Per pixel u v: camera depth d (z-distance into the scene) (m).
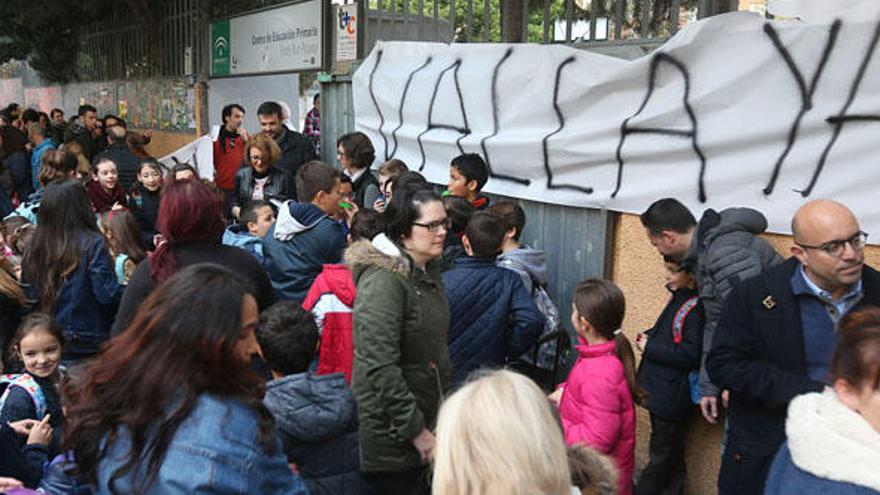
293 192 5.97
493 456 1.35
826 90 2.97
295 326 2.47
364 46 6.34
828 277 2.28
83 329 3.71
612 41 3.98
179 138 12.27
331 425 2.33
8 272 3.73
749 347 2.51
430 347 2.74
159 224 2.78
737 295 2.56
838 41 2.92
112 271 3.75
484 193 4.79
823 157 2.99
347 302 3.13
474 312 3.15
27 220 5.00
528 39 4.60
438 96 5.13
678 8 3.78
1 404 2.98
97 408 1.57
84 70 16.44
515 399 1.41
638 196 3.73
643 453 3.94
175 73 12.17
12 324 3.71
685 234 3.05
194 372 1.55
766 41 3.16
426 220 2.68
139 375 1.54
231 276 1.65
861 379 1.55
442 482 1.40
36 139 9.14
